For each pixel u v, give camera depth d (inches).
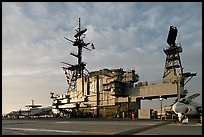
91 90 4431.6
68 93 4886.8
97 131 1241.4
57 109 5068.9
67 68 5152.6
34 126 1726.1
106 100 4192.9
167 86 3732.8
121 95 4072.3
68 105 4763.8
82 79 4623.5
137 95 4020.7
